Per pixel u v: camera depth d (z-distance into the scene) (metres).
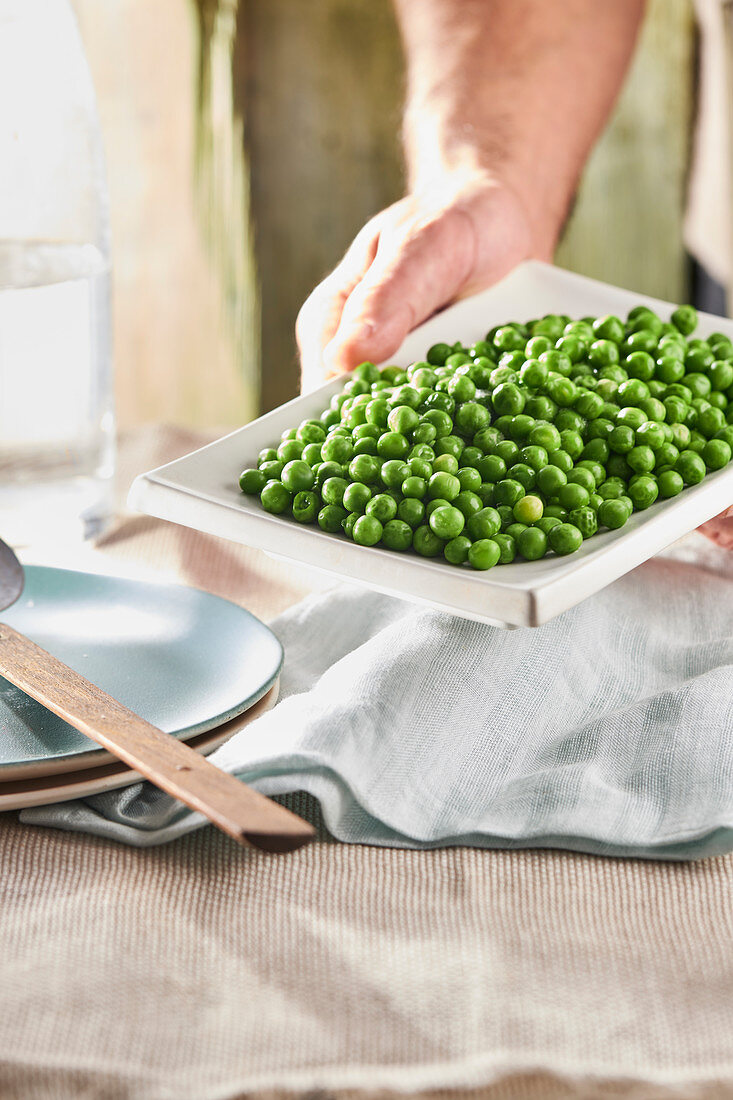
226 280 1.79
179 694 0.67
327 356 0.82
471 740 0.65
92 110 0.84
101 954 0.59
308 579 0.81
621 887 0.62
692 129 1.54
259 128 1.66
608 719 0.67
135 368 1.88
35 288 0.81
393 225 0.93
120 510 0.89
